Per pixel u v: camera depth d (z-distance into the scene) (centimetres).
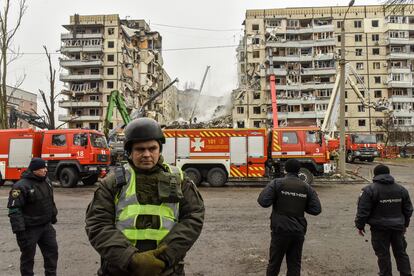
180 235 211
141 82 7544
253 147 1688
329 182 1827
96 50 6469
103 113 6481
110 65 6544
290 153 1698
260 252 629
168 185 219
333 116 2378
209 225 850
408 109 6344
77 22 6588
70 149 1653
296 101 6303
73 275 516
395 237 460
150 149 221
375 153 3266
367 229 804
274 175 1712
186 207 225
